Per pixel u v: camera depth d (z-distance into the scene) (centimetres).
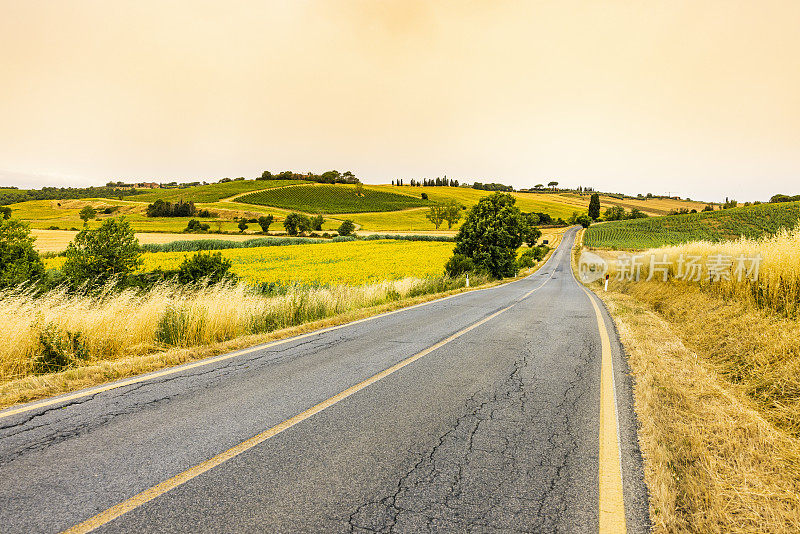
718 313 834
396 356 621
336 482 278
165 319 731
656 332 806
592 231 10356
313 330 834
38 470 282
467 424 376
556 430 365
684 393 455
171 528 227
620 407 420
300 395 445
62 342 570
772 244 877
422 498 262
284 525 233
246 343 692
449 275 2470
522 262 4703
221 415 386
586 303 1380
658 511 253
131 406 405
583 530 235
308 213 12781
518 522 241
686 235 8962
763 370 507
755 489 274
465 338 760
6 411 387
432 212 11094
